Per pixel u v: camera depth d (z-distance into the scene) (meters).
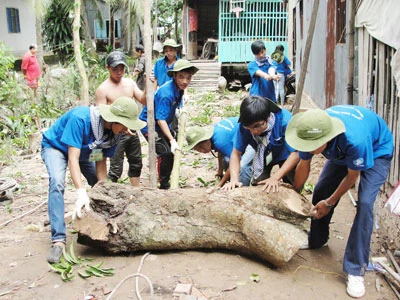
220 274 3.67
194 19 19.06
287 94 14.09
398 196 3.47
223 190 3.98
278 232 3.63
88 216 3.88
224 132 4.70
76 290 3.49
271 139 4.03
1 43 11.06
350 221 4.77
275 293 3.43
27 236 4.55
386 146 3.49
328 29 8.82
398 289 3.54
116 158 5.50
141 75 10.84
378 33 5.00
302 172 3.80
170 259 3.91
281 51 11.65
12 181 6.00
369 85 5.51
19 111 10.14
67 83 12.84
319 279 3.65
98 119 3.83
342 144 3.20
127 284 3.54
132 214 3.89
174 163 5.11
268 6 16.48
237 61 16.64
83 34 20.20
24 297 3.41
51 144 4.07
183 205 3.94
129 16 21.83
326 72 9.10
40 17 14.15
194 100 13.80
